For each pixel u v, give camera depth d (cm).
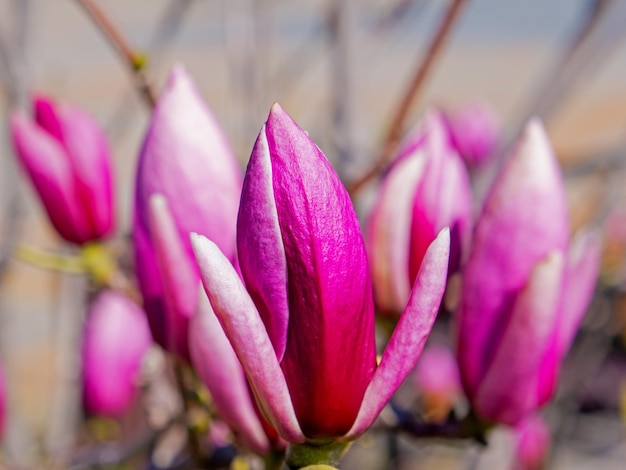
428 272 34
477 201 53
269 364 34
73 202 50
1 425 57
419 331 34
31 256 51
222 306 33
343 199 34
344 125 57
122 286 52
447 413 45
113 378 60
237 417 39
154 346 60
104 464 60
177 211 41
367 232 44
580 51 51
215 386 39
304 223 33
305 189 33
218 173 41
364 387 35
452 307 44
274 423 35
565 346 42
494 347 41
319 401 35
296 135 33
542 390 41
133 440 61
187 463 54
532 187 40
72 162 50
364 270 34
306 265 34
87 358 60
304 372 34
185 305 41
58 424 63
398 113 46
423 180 43
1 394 57
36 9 62
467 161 66
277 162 33
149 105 46
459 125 66
